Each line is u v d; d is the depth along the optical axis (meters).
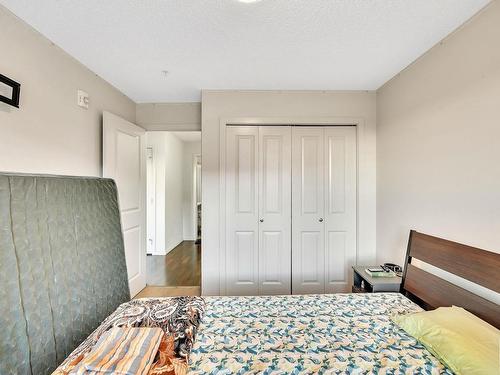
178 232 5.82
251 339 1.27
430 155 1.91
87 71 2.24
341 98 2.80
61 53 1.92
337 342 1.24
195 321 1.40
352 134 2.85
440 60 1.81
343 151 2.86
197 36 1.76
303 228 2.85
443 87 1.78
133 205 2.93
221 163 2.79
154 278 3.58
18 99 1.53
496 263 1.31
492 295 1.37
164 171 4.87
